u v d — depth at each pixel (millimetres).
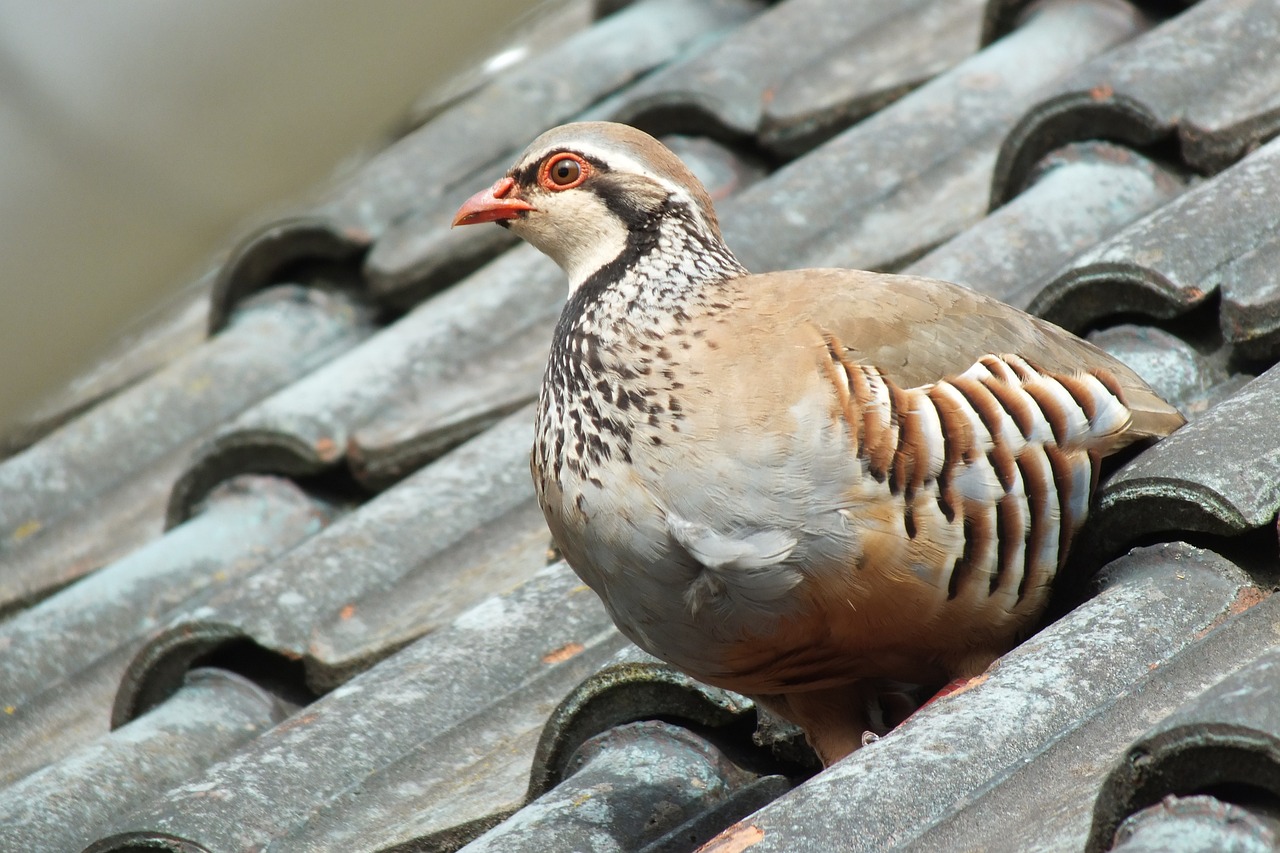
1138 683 5578
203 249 18562
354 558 8164
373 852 6648
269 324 10805
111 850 6672
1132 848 4594
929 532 6215
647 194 7141
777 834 5168
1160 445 6348
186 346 11977
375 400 9312
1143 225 7395
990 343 6523
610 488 6426
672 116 10734
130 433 10469
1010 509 6297
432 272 10469
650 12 12602
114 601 8867
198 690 7941
